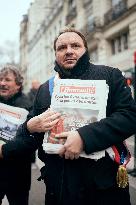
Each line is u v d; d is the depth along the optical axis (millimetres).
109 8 20281
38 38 44906
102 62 20609
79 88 1912
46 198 1992
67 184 1864
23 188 2969
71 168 1869
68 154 1781
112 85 1924
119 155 1896
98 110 1858
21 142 2078
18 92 3088
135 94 5930
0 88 3037
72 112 1893
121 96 1896
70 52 1933
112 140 1791
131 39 17016
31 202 4742
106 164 1869
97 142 1768
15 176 2898
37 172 6270
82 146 1773
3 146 2166
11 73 3035
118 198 1874
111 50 20375
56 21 34594
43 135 2049
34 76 48125
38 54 45062
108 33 19891
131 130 1826
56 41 2025
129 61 17406
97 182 1831
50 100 2021
